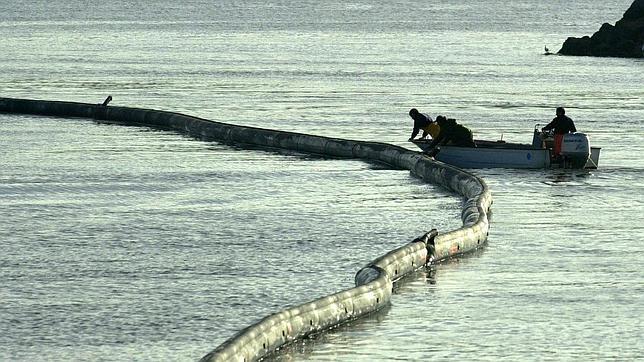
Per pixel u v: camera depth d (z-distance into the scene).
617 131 146.12
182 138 139.50
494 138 138.88
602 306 65.69
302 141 129.25
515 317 63.53
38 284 69.69
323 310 61.22
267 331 56.78
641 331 61.06
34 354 57.03
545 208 95.56
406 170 116.12
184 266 74.69
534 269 74.31
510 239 83.31
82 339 59.31
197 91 197.50
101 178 108.50
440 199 99.94
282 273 73.12
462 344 58.97
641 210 94.94
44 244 80.38
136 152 126.50
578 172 114.06
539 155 114.75
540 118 160.62
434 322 62.66
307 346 58.56
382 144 122.12
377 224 88.94
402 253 72.31
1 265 74.25
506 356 57.12
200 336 60.00
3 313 63.53
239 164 119.25
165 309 64.75
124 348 57.97
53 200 97.19
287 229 86.69
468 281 71.19
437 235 76.75
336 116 161.50
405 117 160.62
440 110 169.62
